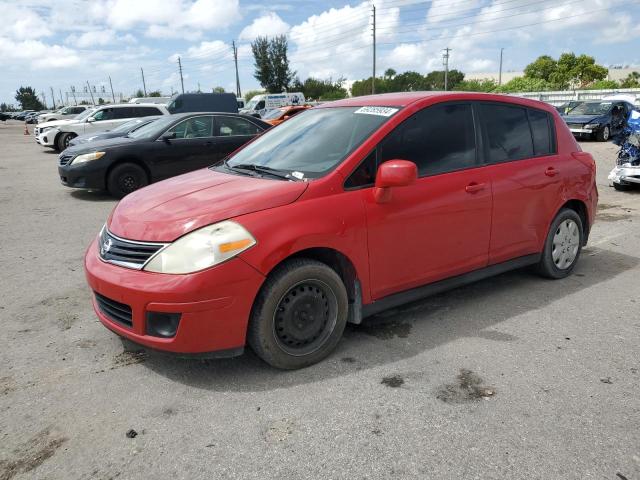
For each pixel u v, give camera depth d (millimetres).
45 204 9141
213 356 3020
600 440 2588
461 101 4098
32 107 122188
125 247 3125
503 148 4309
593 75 60812
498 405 2889
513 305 4344
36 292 4777
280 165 3730
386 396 2988
